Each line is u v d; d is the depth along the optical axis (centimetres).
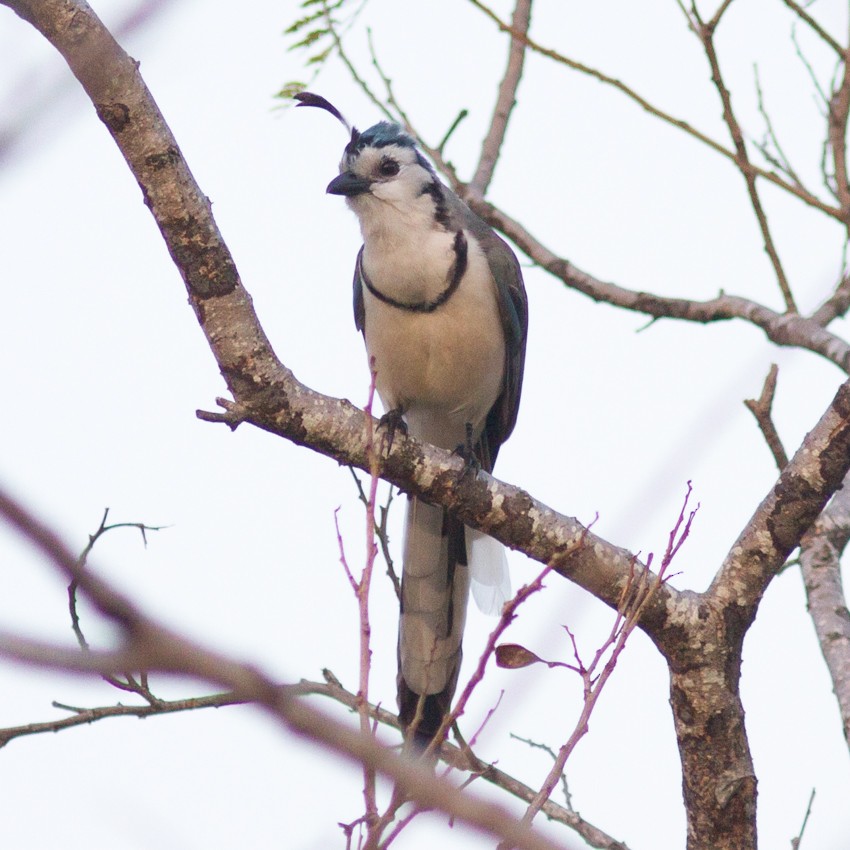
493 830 320
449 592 1022
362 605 551
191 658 255
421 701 627
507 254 1100
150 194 741
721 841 754
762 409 857
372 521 571
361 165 1047
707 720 754
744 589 762
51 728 761
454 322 1045
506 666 593
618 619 645
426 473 809
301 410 784
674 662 762
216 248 750
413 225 1038
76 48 690
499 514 807
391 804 498
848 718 838
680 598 762
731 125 960
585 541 790
